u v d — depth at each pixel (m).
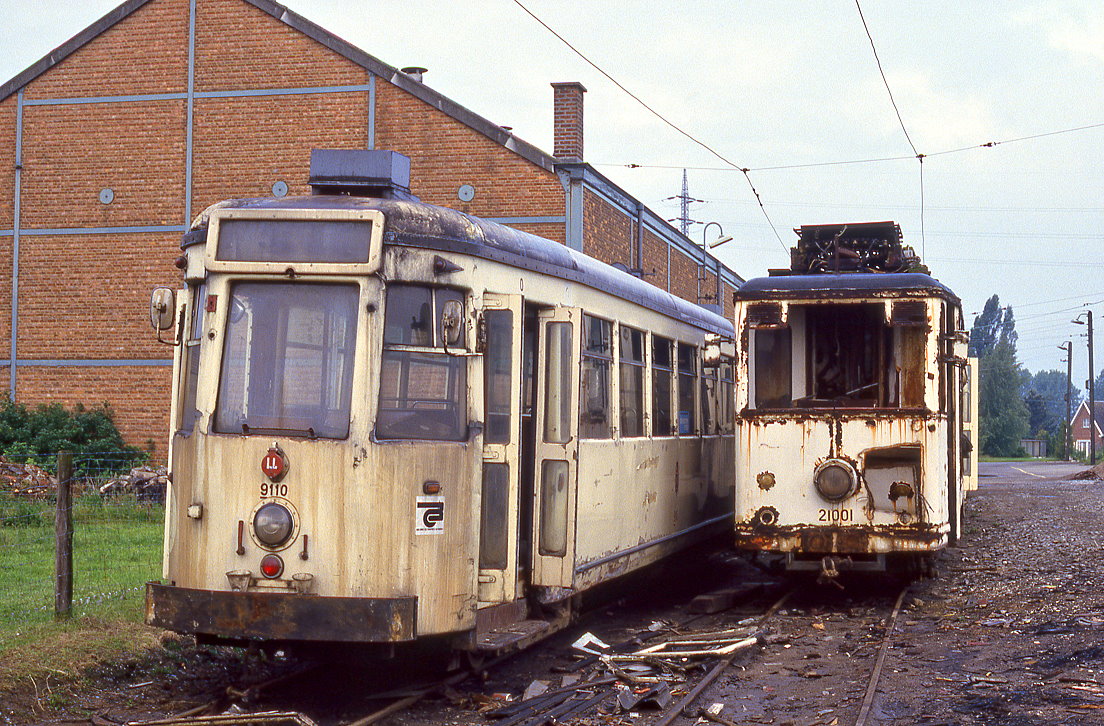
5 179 25.23
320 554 7.58
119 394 24.56
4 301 25.17
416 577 7.73
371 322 7.68
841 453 11.98
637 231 27.41
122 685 8.49
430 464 7.85
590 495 10.07
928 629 10.73
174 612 7.74
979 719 7.44
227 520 7.71
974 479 18.45
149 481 19.05
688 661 9.47
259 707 7.91
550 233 23.08
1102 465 45.97
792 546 12.08
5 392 25.02
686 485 13.80
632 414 11.66
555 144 23.89
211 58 24.33
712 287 37.97
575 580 9.52
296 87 24.00
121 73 24.72
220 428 7.80
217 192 24.27
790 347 12.66
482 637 8.23
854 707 7.90
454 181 23.45
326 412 7.68
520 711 7.84
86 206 24.81
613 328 11.05
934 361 11.88
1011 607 11.62
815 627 11.16
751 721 7.73
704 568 16.75
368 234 7.74
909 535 11.78
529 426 9.30
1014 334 134.38
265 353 7.81
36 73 25.02
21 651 8.64
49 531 15.55
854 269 13.66
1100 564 14.67
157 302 8.27
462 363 8.20
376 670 9.04
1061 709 7.54
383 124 23.70
